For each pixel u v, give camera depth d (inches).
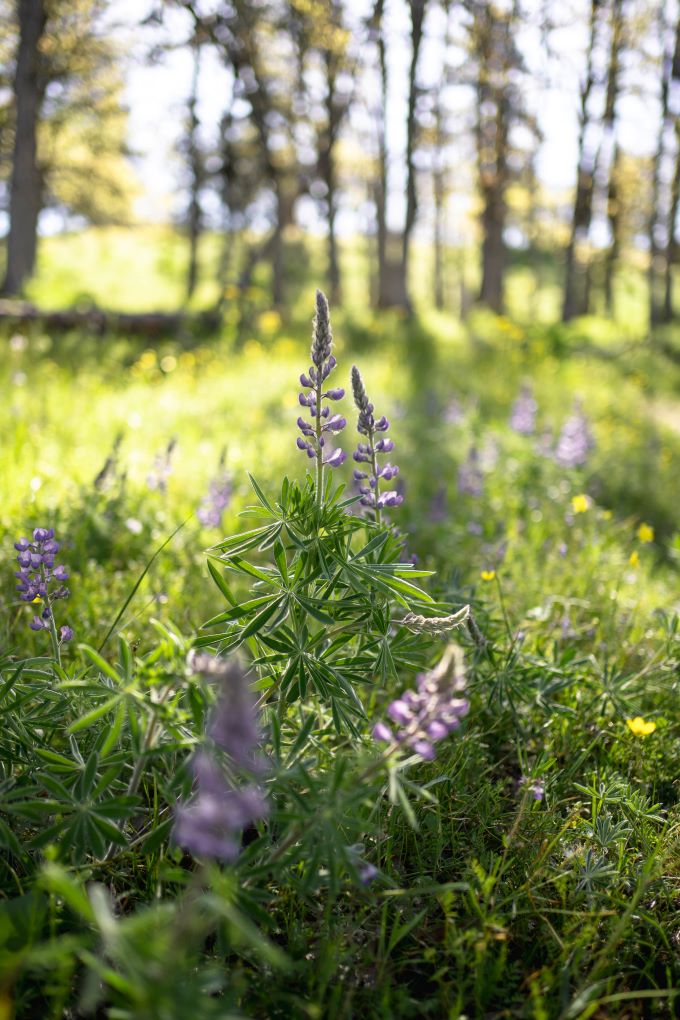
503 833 103.3
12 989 74.1
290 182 919.7
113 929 53.8
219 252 1630.2
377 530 107.3
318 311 93.9
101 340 468.1
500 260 987.9
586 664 133.6
